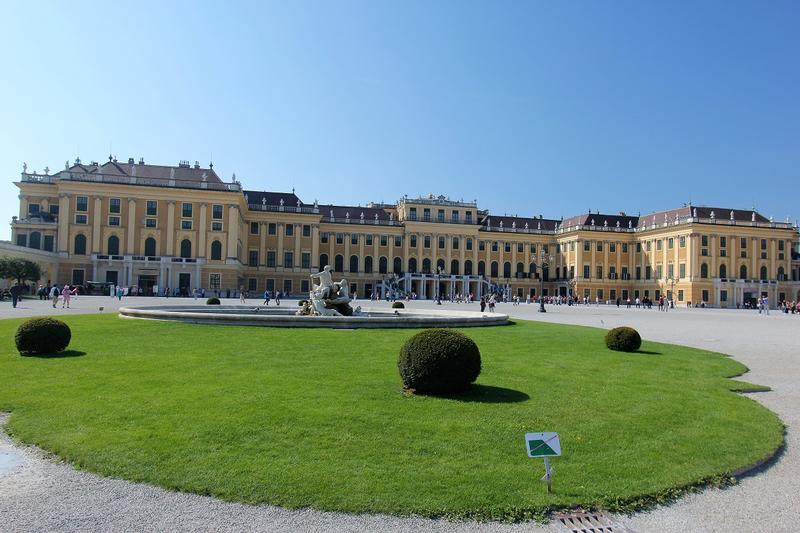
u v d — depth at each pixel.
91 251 77.94
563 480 7.83
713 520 7.04
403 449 8.65
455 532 6.46
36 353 16.61
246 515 6.66
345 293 29.98
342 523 6.55
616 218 114.38
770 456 9.26
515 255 115.69
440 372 11.61
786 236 100.81
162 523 6.46
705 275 95.50
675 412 11.37
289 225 99.88
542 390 12.80
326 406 10.73
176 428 9.35
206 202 82.06
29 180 80.75
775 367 18.22
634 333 20.47
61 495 7.12
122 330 22.12
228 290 82.25
